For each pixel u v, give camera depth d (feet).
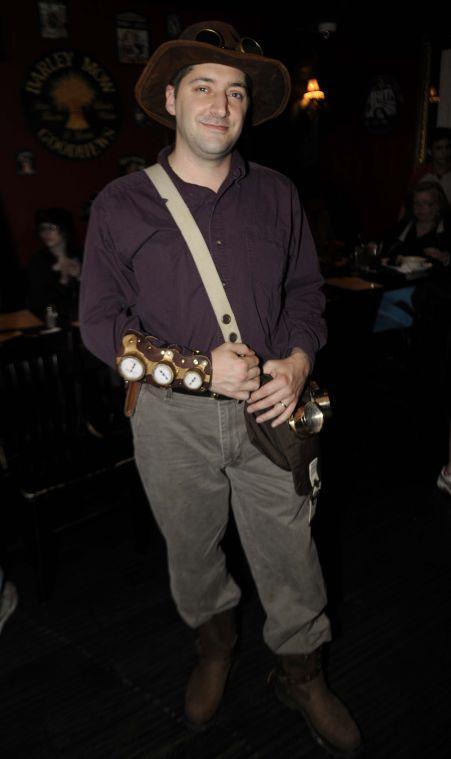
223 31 3.85
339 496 8.42
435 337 8.39
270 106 4.58
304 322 4.54
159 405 4.30
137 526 7.18
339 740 4.89
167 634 6.18
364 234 21.40
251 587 6.74
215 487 4.58
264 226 4.12
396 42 19.81
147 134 16.60
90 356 8.89
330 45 18.63
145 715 5.32
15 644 6.08
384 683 5.53
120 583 6.91
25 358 6.70
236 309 4.06
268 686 5.56
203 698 5.19
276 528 4.59
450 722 5.16
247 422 4.15
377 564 7.09
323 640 4.98
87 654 5.96
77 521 6.70
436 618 6.28
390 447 9.68
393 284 10.91
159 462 4.46
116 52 15.49
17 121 14.70
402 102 20.66
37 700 5.47
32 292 11.09
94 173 16.11
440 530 7.69
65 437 7.16
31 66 14.48
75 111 15.34
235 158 4.08
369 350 10.93
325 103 18.99
